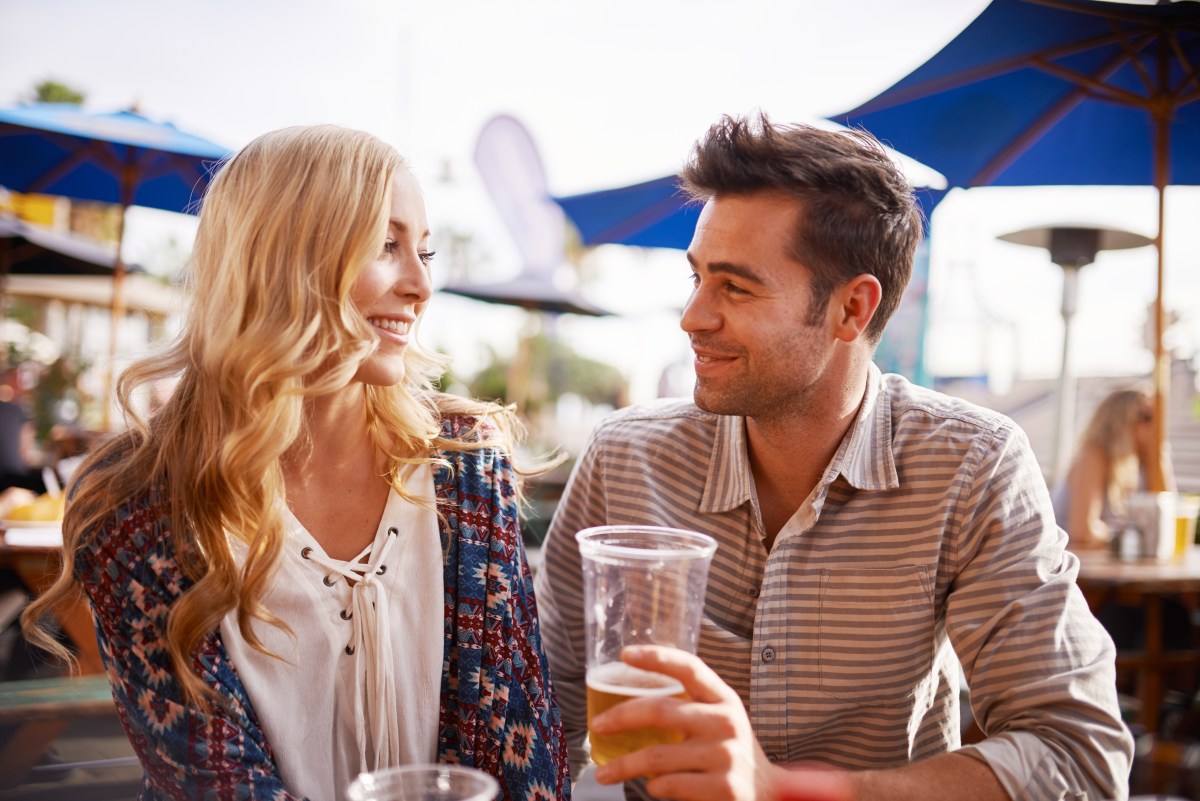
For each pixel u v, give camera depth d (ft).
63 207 47.50
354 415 4.00
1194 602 10.81
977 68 9.75
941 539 4.37
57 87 47.42
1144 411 12.17
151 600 3.53
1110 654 4.04
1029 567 4.13
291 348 3.49
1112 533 11.00
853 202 4.12
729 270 4.09
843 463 4.50
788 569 4.56
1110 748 3.67
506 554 4.17
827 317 4.22
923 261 12.03
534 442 36.73
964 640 4.19
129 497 3.65
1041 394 31.78
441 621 4.01
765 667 4.53
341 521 4.02
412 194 3.86
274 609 3.71
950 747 4.95
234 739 3.43
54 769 8.02
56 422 32.89
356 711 3.81
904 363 12.17
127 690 3.54
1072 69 10.03
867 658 4.44
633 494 4.92
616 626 2.70
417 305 4.02
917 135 10.64
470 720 3.95
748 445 4.77
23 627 3.76
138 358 3.96
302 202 3.56
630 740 2.69
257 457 3.48
